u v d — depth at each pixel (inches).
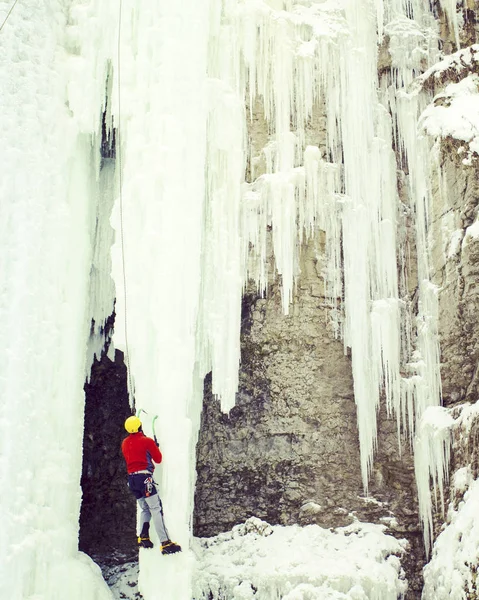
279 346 414.0
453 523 344.8
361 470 396.2
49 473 335.3
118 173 381.1
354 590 344.2
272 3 449.7
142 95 373.4
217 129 392.2
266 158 428.1
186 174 362.9
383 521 387.5
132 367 345.1
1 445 318.7
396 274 419.8
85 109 374.3
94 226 389.1
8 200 343.6
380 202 429.4
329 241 421.7
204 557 381.1
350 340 409.7
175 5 382.3
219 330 373.7
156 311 343.9
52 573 326.0
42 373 341.4
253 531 390.3
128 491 434.3
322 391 408.5
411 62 458.3
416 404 399.9
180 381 338.0
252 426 410.6
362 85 442.9
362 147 433.4
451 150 394.0
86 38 381.1
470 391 374.6
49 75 368.5
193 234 357.1
